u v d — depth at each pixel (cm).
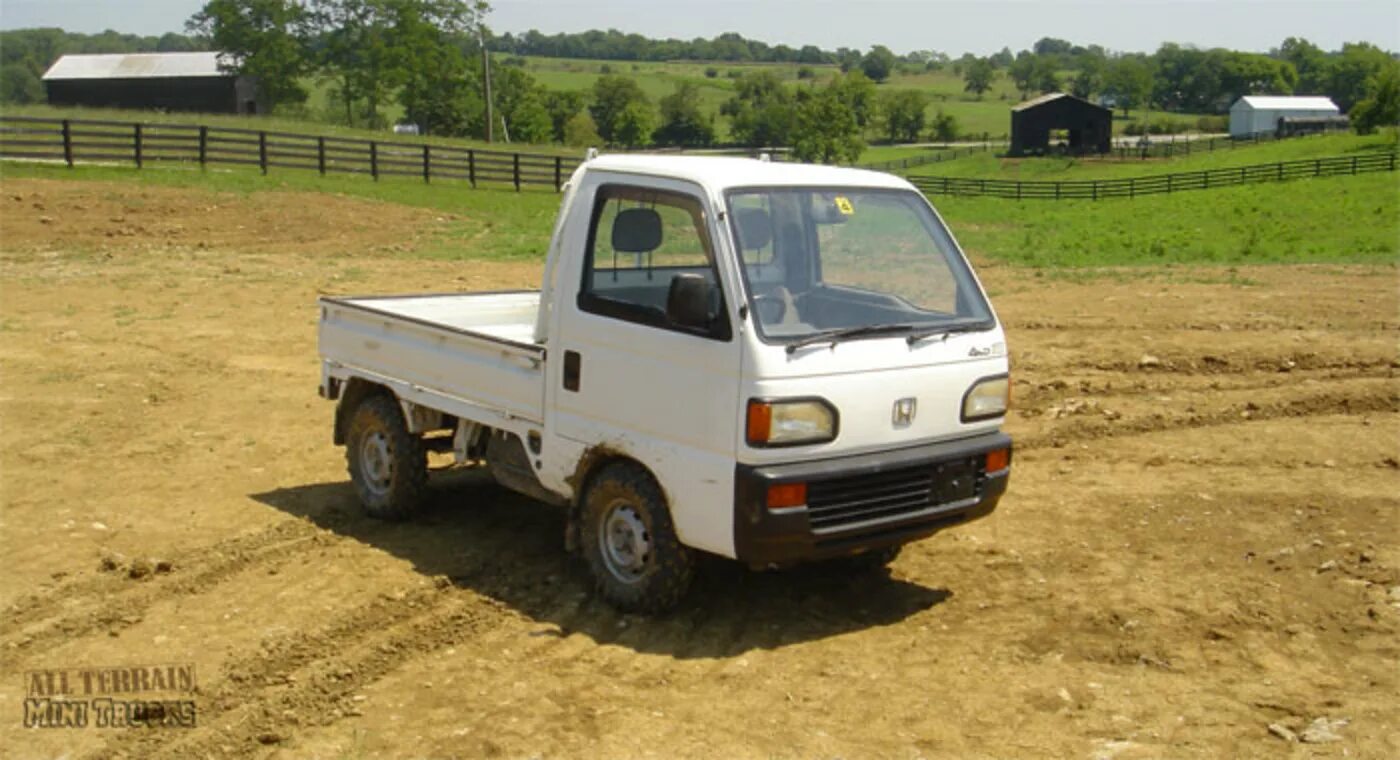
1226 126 13575
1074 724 520
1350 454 944
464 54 9200
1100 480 892
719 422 577
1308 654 584
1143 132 12888
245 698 558
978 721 525
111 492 886
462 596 681
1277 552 724
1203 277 1984
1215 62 17612
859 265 638
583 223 655
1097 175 7738
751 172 625
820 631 631
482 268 2177
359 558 743
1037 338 1465
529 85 9569
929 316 645
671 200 615
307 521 816
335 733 524
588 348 640
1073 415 1091
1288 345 1362
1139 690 551
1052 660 588
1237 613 634
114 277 1970
